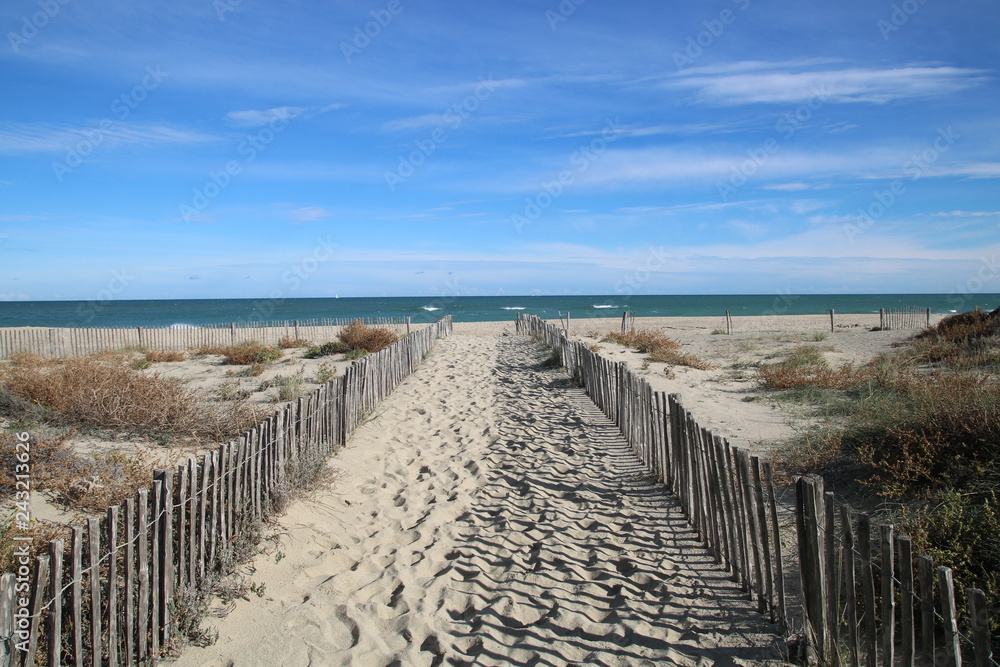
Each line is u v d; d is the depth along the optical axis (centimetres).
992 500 432
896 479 505
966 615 338
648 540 506
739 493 439
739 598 402
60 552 278
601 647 356
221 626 375
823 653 318
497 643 365
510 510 594
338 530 543
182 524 370
